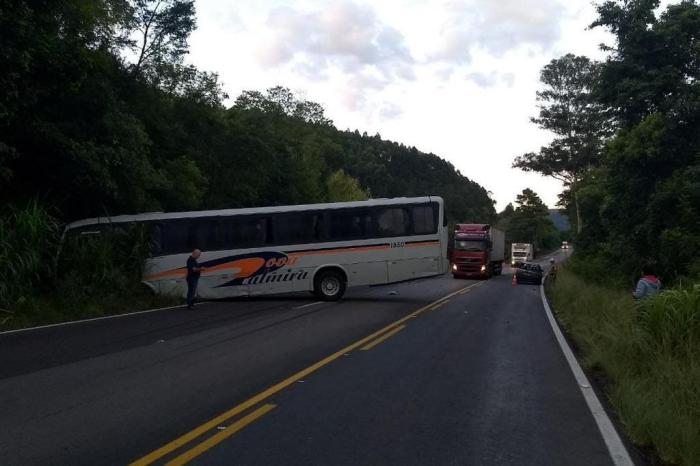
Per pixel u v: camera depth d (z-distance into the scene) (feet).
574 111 200.54
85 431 20.36
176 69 107.86
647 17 83.71
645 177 81.61
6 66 49.70
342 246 71.56
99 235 63.72
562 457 18.43
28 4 55.06
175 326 47.52
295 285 70.90
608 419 22.54
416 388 27.20
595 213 131.03
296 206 71.82
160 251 68.13
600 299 60.80
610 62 86.07
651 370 27.17
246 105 224.94
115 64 87.15
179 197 97.45
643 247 82.69
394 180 487.20
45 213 56.70
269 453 18.34
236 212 70.54
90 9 70.64
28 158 62.28
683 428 19.30
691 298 30.96
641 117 84.69
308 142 235.81
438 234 72.79
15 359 33.17
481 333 46.50
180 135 106.32
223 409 23.26
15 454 18.07
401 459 18.02
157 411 22.90
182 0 102.12
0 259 49.39
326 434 20.30
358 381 28.43
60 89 60.75
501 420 22.34
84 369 30.60
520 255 265.54
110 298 58.44
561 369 32.42
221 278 69.31
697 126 78.28
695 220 71.05
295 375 29.50
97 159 63.31
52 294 54.29
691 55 82.17
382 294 85.35
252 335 42.86
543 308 72.13
